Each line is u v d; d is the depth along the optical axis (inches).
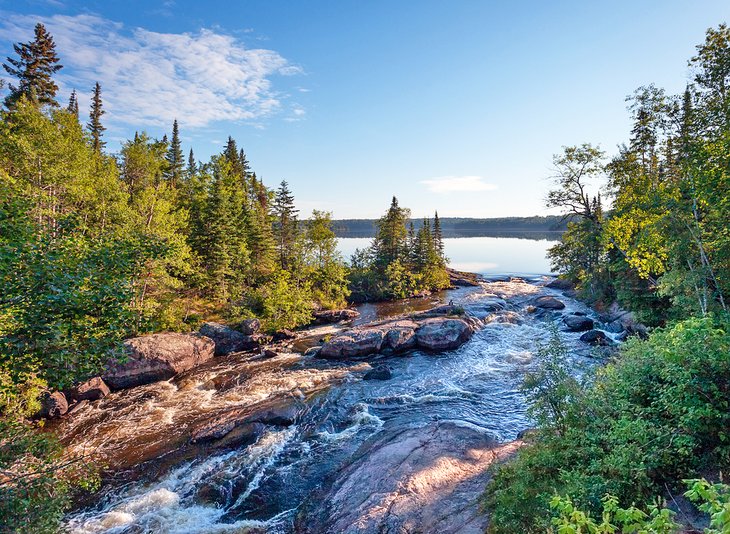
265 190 2891.2
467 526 331.0
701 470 268.4
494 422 653.3
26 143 1128.8
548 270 3373.5
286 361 1070.4
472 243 6437.0
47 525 285.4
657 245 746.2
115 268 321.4
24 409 623.5
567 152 1176.2
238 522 438.6
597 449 307.6
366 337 1103.6
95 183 1371.8
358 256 2714.1
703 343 294.8
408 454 479.5
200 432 631.2
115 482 522.3
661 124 754.8
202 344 1103.6
